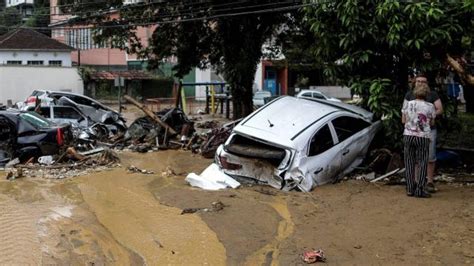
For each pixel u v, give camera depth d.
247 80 21.86
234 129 10.99
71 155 14.66
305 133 10.38
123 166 14.27
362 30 11.02
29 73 39.59
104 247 7.40
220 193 10.16
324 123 10.66
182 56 24.94
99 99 49.28
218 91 43.47
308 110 11.11
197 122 29.19
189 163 14.67
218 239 7.49
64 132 14.92
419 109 8.98
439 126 12.02
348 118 11.16
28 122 14.59
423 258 6.42
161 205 9.59
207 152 15.49
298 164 10.10
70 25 23.98
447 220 7.75
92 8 22.78
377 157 11.25
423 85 9.02
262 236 7.56
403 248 6.78
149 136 18.19
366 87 11.55
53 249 7.32
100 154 15.16
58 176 12.94
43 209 9.63
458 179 10.86
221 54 25.08
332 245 7.02
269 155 10.17
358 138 11.12
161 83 51.31
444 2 10.71
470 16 10.73
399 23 10.54
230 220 8.36
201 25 23.50
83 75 48.47
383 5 10.50
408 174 9.23
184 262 6.69
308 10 11.90
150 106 35.97
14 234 8.03
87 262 6.79
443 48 11.20
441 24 10.62
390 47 11.11
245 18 20.89
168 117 18.52
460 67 10.94
